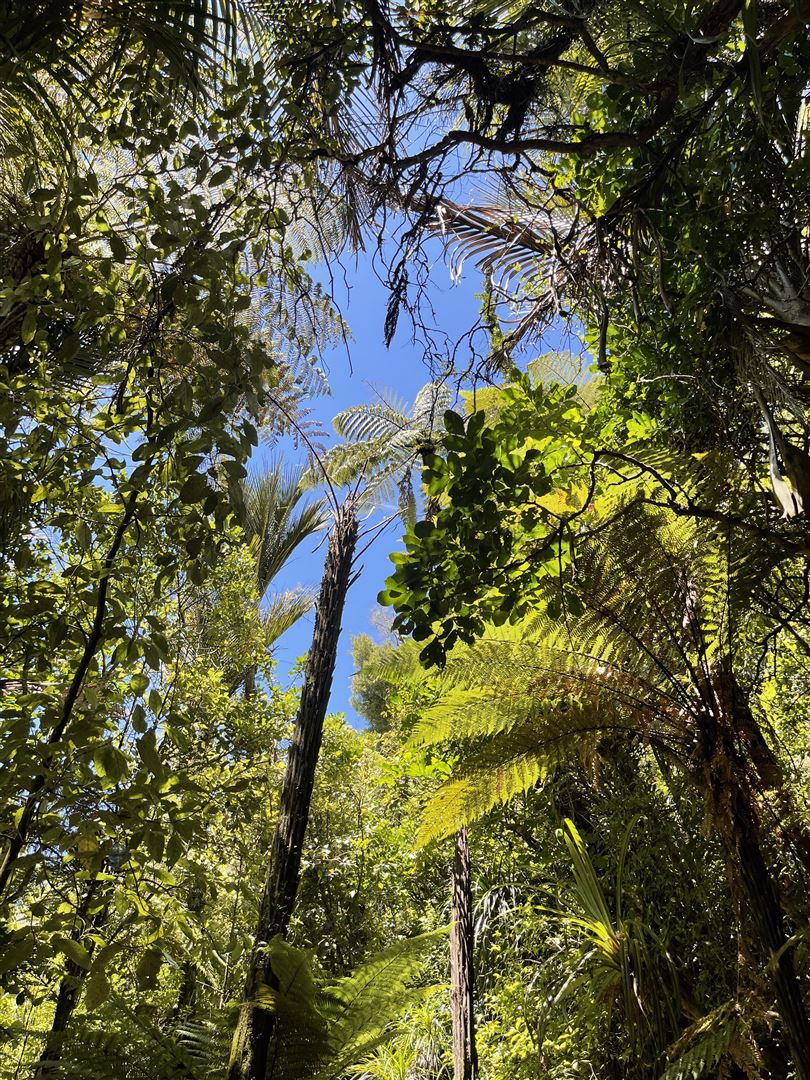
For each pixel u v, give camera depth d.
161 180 2.35
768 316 2.56
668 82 2.04
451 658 3.43
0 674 2.26
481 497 1.82
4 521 2.24
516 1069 3.65
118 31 2.10
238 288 2.42
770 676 3.76
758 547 2.69
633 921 3.29
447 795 3.31
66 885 1.81
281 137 2.26
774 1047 2.85
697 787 2.61
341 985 3.55
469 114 2.33
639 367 2.86
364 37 2.25
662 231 2.40
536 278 2.83
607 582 2.78
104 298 1.94
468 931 4.20
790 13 1.82
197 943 1.82
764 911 2.33
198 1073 2.98
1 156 2.33
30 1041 2.96
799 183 2.24
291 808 3.27
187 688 4.85
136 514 1.89
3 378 2.03
